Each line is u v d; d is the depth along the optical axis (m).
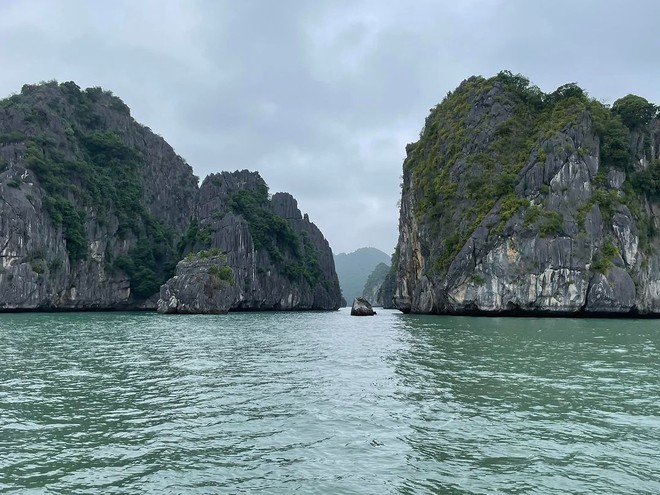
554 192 68.62
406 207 94.44
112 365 23.38
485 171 74.81
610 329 42.16
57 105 122.44
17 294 87.50
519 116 79.69
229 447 11.48
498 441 11.72
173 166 158.25
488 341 32.28
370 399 15.95
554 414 13.96
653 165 74.62
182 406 15.25
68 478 9.77
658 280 69.81
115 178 123.50
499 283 67.00
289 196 167.88
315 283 144.00
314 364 23.62
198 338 37.41
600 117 74.06
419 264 88.38
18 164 96.00
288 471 10.05
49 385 18.52
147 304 113.19
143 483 9.52
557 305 65.50
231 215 117.50
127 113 147.00
